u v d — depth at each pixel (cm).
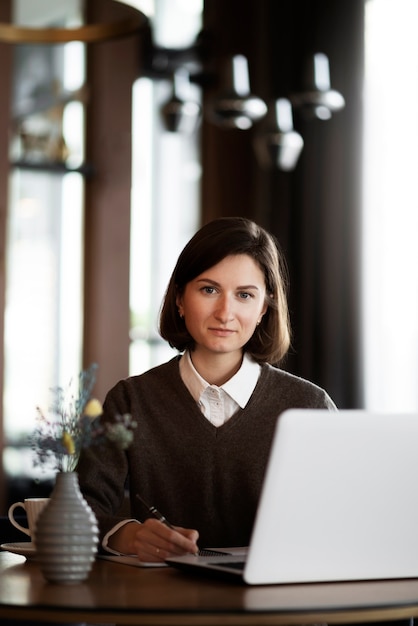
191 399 231
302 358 608
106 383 636
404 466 179
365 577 184
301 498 173
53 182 633
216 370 236
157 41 648
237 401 231
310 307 608
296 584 178
